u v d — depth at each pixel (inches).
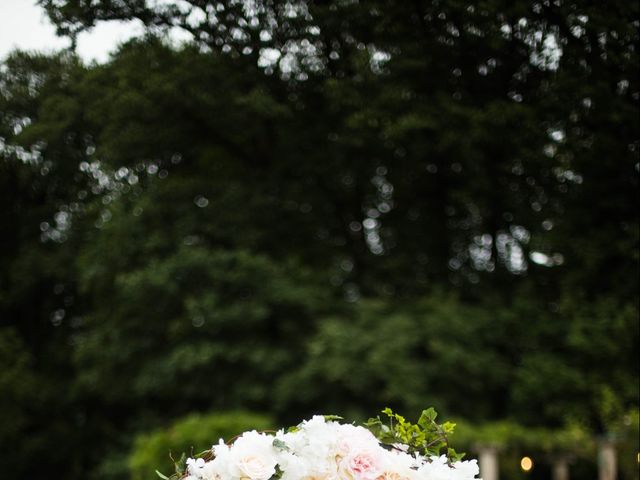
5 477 451.8
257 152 416.8
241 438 104.6
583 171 289.6
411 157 411.5
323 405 403.9
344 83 320.2
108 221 391.9
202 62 314.2
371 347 393.4
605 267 317.1
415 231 461.4
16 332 454.9
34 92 296.7
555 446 328.2
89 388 448.5
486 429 335.0
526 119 283.0
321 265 458.6
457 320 398.3
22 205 344.2
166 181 400.5
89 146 317.7
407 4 268.2
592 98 253.1
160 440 307.0
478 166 373.1
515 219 412.2
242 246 430.6
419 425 120.0
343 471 103.0
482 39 266.1
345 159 420.5
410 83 312.5
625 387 326.3
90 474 454.9
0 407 444.1
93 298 448.1
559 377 367.9
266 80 330.3
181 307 420.2
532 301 405.1
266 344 419.5
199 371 414.0
